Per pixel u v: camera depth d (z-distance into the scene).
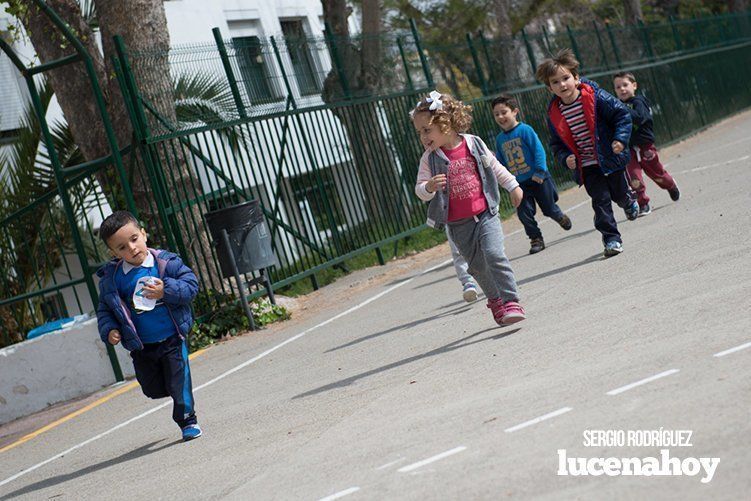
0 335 16.77
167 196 15.55
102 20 17.45
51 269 15.45
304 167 19.67
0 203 18.31
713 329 7.02
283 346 13.32
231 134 17.19
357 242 19.47
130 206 14.70
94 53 18.20
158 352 8.82
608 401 5.94
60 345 14.02
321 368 10.63
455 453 5.73
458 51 24.06
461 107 9.51
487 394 7.02
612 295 9.65
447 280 15.37
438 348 9.64
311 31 33.44
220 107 17.19
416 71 22.30
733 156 23.50
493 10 41.41
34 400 13.94
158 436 9.45
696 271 9.58
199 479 7.03
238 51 17.73
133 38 17.25
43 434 11.86
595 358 7.18
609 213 12.30
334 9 26.73
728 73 41.97
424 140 9.49
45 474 9.17
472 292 11.83
